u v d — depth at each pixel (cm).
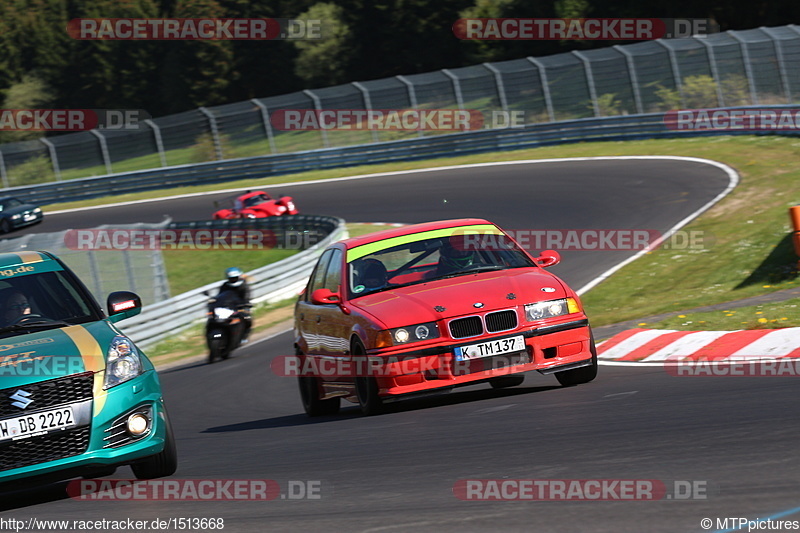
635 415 2048
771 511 1188
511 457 1752
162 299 7319
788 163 8500
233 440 2714
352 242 3003
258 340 6150
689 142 10881
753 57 11844
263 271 7481
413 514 1398
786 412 1850
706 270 5541
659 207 8038
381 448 2080
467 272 2802
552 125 12538
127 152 15462
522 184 10444
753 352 2900
